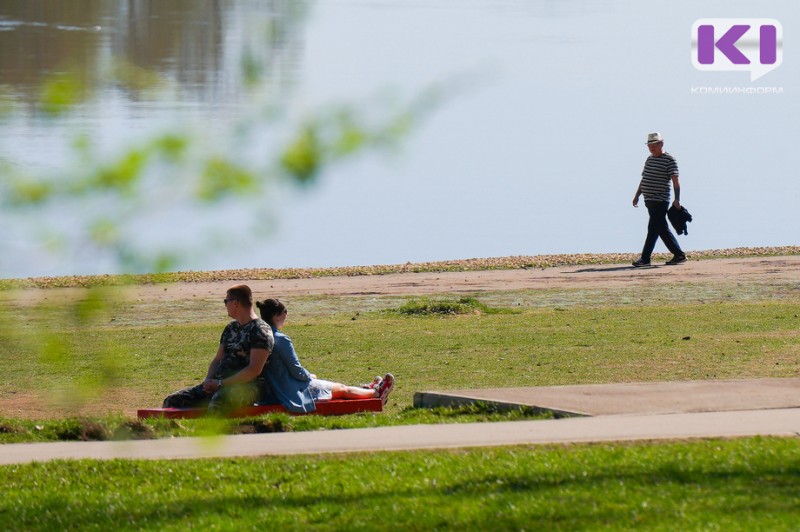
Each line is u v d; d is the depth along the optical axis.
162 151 11.29
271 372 38.03
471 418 35.31
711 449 28.62
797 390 37.66
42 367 49.69
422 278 83.94
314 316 67.62
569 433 31.77
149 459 30.02
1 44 186.38
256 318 37.84
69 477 28.14
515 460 28.08
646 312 65.56
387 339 58.09
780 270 83.25
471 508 23.62
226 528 23.02
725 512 22.58
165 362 52.12
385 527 22.70
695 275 81.88
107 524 23.72
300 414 37.72
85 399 14.09
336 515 23.73
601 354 51.38
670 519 22.14
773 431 31.28
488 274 85.44
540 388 39.06
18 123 11.80
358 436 32.62
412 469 27.64
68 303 12.90
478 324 62.78
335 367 50.41
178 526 23.33
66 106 11.69
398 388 44.81
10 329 13.36
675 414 34.25
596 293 74.75
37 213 11.27
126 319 66.94
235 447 31.39
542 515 22.88
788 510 22.61
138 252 11.40
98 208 11.32
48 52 167.12
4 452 31.73
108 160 11.26
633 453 28.33
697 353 50.56
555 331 59.28
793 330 57.22
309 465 28.61
